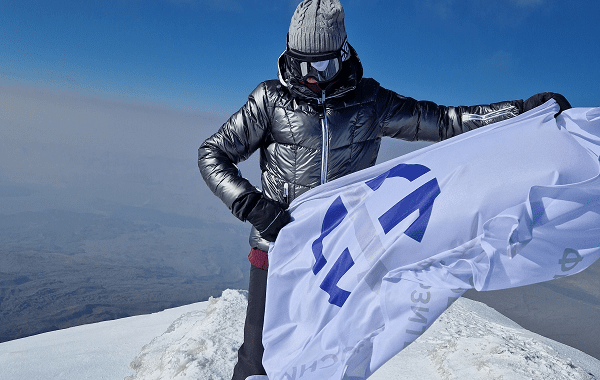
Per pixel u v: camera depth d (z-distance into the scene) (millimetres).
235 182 1575
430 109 1722
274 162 1741
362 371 1266
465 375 2121
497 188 1270
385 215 1442
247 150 1739
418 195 1393
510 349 2281
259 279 1727
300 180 1704
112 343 3424
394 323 1243
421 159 1488
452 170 1363
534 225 1208
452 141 1562
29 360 3199
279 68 1608
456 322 2924
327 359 1355
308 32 1476
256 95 1700
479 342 2426
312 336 1461
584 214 1200
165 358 2738
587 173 1268
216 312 3158
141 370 2834
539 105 1579
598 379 2135
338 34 1496
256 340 1648
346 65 1594
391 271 1272
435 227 1310
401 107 1725
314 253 1558
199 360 2547
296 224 1595
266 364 1541
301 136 1657
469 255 1239
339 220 1562
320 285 1503
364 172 1579
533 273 1169
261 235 1604
